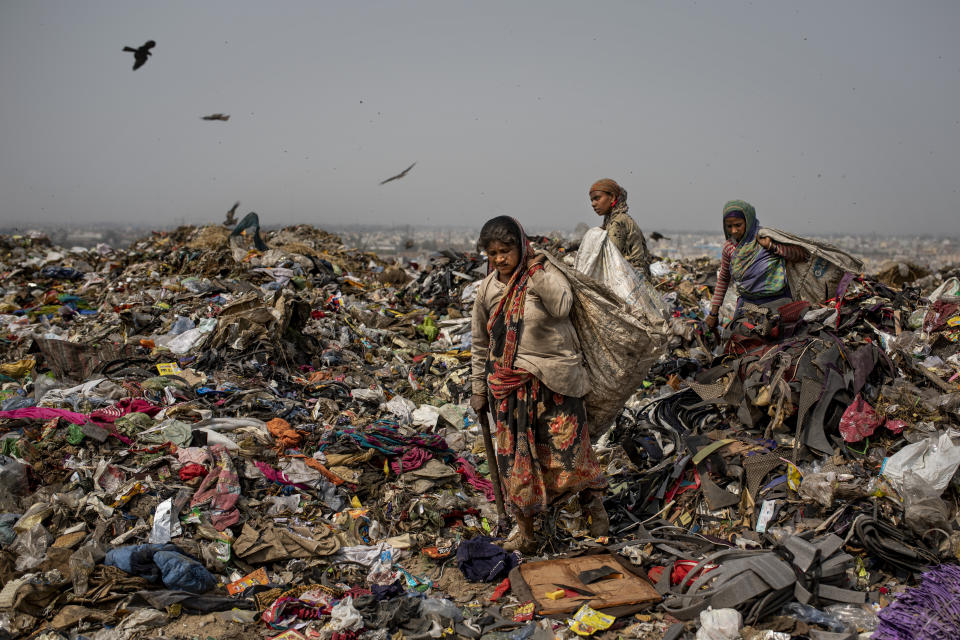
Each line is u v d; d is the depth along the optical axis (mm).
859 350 3984
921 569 2965
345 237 49750
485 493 4039
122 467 3660
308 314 6090
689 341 5578
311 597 3010
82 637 2725
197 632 2793
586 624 2791
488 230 3004
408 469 4012
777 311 4488
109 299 7613
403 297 8859
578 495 3496
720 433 4043
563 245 8539
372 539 3543
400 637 2770
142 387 4660
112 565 3008
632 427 4402
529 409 3092
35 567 3010
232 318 5691
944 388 4000
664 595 3004
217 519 3377
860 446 3646
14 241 12148
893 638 2557
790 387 3848
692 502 3688
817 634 2635
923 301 6238
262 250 9711
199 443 3922
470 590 3178
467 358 6473
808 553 2930
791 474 3486
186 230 11922
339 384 5293
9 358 5809
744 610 2775
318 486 3793
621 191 5422
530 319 3031
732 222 4738
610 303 3178
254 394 4777
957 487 3248
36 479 3531
